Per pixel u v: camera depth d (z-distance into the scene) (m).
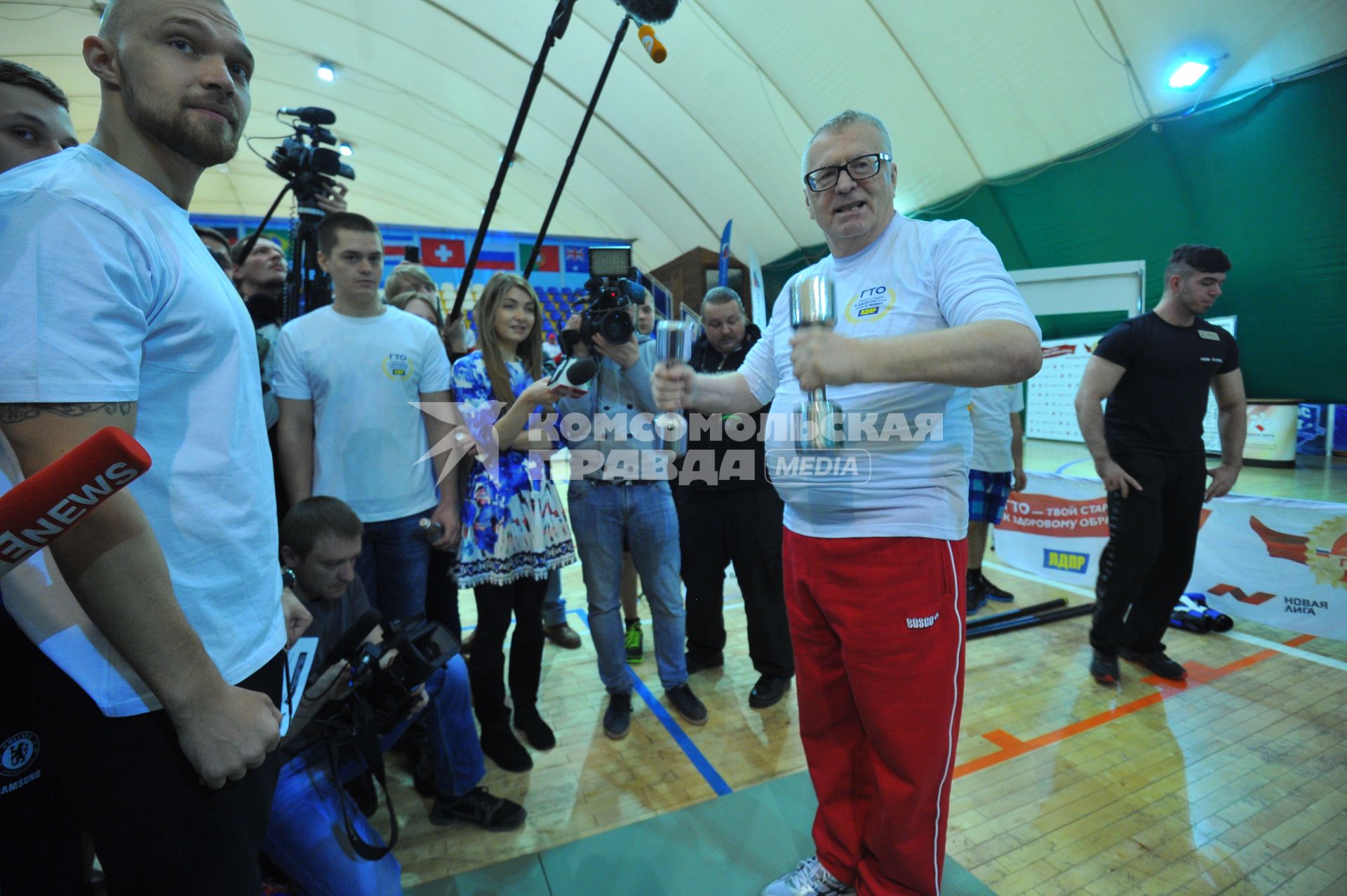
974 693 2.51
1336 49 4.67
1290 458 6.46
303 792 1.39
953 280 1.11
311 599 1.61
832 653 1.42
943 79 6.53
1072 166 6.56
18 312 0.63
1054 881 1.56
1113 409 2.55
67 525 0.56
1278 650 2.83
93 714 0.75
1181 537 2.53
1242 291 6.14
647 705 2.50
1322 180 5.16
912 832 1.26
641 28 1.77
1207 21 5.00
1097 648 2.62
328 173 2.56
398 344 1.99
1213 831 1.72
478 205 14.04
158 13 0.77
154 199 0.80
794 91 7.47
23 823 0.91
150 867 0.77
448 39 8.23
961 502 1.28
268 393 2.00
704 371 2.59
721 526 2.66
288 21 8.05
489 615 2.04
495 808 1.80
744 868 1.63
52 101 1.29
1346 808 1.79
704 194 10.02
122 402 0.68
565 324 2.25
